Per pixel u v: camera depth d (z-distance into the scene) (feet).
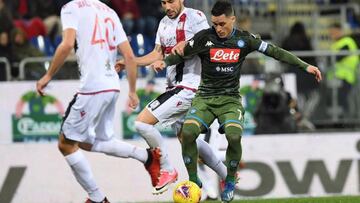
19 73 166.40
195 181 99.60
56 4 195.31
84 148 101.65
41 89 94.79
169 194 144.56
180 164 144.66
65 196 142.61
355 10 213.87
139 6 197.77
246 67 164.66
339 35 196.65
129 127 155.43
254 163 149.89
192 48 101.50
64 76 161.38
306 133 157.17
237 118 98.58
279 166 150.51
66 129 98.32
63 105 157.89
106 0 192.95
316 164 151.64
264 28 203.51
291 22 208.95
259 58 165.17
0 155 141.90
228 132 96.94
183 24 108.88
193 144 98.53
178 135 113.19
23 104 157.89
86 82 97.09
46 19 188.85
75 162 99.04
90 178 99.91
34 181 142.31
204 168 136.87
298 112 165.48
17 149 142.31
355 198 124.36
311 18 211.82
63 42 94.68
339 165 152.46
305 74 166.81
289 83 166.20
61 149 99.81
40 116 157.89
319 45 209.46
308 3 212.23
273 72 163.53
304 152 151.64
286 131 161.58
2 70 166.09
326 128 168.04
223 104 100.07
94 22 97.09
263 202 120.67
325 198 126.21
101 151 101.30
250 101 161.58
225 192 98.43
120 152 101.65
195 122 98.32
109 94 97.96
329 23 212.64
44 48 184.34
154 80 155.74
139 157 102.53
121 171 144.25
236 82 101.40
